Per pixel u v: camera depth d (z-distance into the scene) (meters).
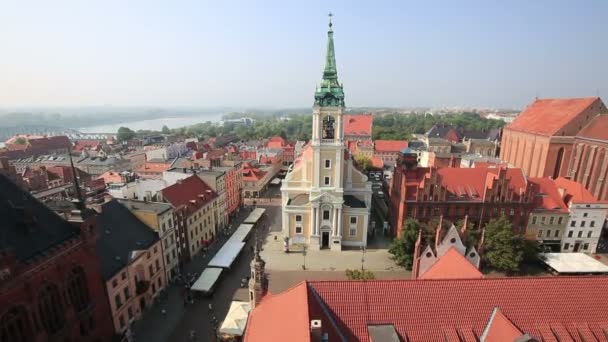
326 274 65.75
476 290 29.22
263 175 126.38
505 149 128.62
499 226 63.38
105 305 38.44
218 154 155.00
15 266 26.61
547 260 66.00
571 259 66.44
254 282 35.88
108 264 45.88
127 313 49.09
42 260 29.17
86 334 35.66
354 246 78.12
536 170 107.50
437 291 29.03
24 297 27.73
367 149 167.75
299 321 26.06
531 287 29.52
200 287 56.28
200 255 73.31
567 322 28.73
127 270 48.75
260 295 36.16
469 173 76.88
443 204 73.00
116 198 62.19
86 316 35.19
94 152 173.50
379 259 72.19
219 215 86.31
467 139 181.88
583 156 93.81
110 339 39.50
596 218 74.00
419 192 72.62
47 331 30.41
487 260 62.81
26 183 90.00
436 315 28.53
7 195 31.00
